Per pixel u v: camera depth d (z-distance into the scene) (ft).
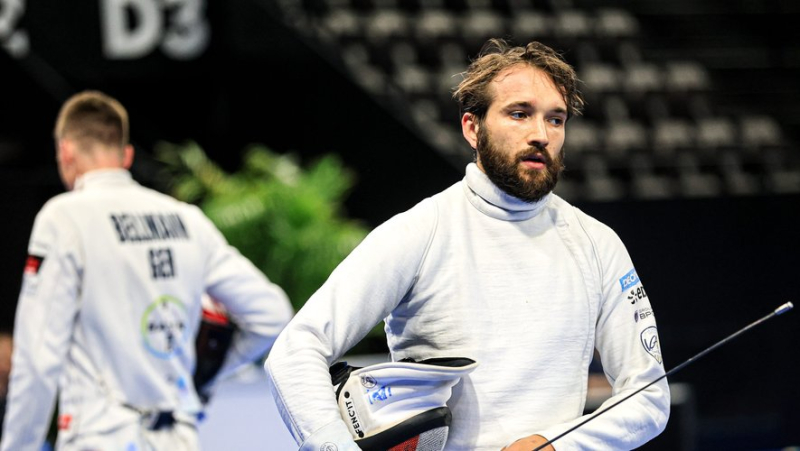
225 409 36.78
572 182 65.72
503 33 70.95
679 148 69.26
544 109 19.45
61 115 28.73
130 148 29.50
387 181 64.03
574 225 20.42
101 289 26.94
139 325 27.32
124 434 26.48
